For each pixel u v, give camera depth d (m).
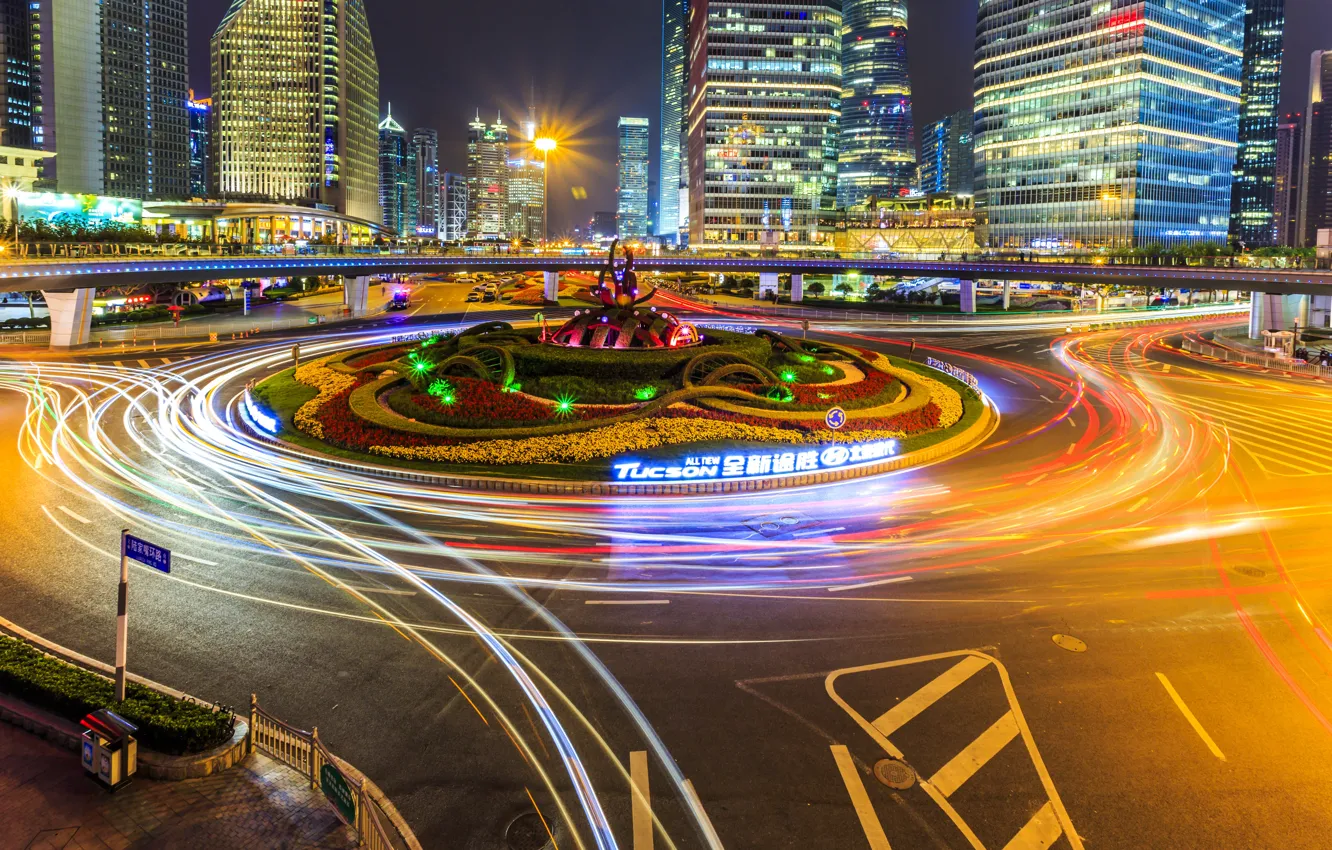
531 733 13.63
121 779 11.76
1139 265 87.81
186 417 38.22
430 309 105.00
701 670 15.73
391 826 11.34
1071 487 28.75
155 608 18.02
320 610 18.09
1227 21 188.25
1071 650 16.70
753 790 12.27
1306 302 84.81
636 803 11.95
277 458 30.86
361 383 39.94
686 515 25.06
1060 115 186.12
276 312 97.44
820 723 14.02
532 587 19.48
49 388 45.47
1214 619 18.19
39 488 26.59
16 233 70.69
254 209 184.62
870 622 17.84
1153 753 13.30
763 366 41.09
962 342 77.12
